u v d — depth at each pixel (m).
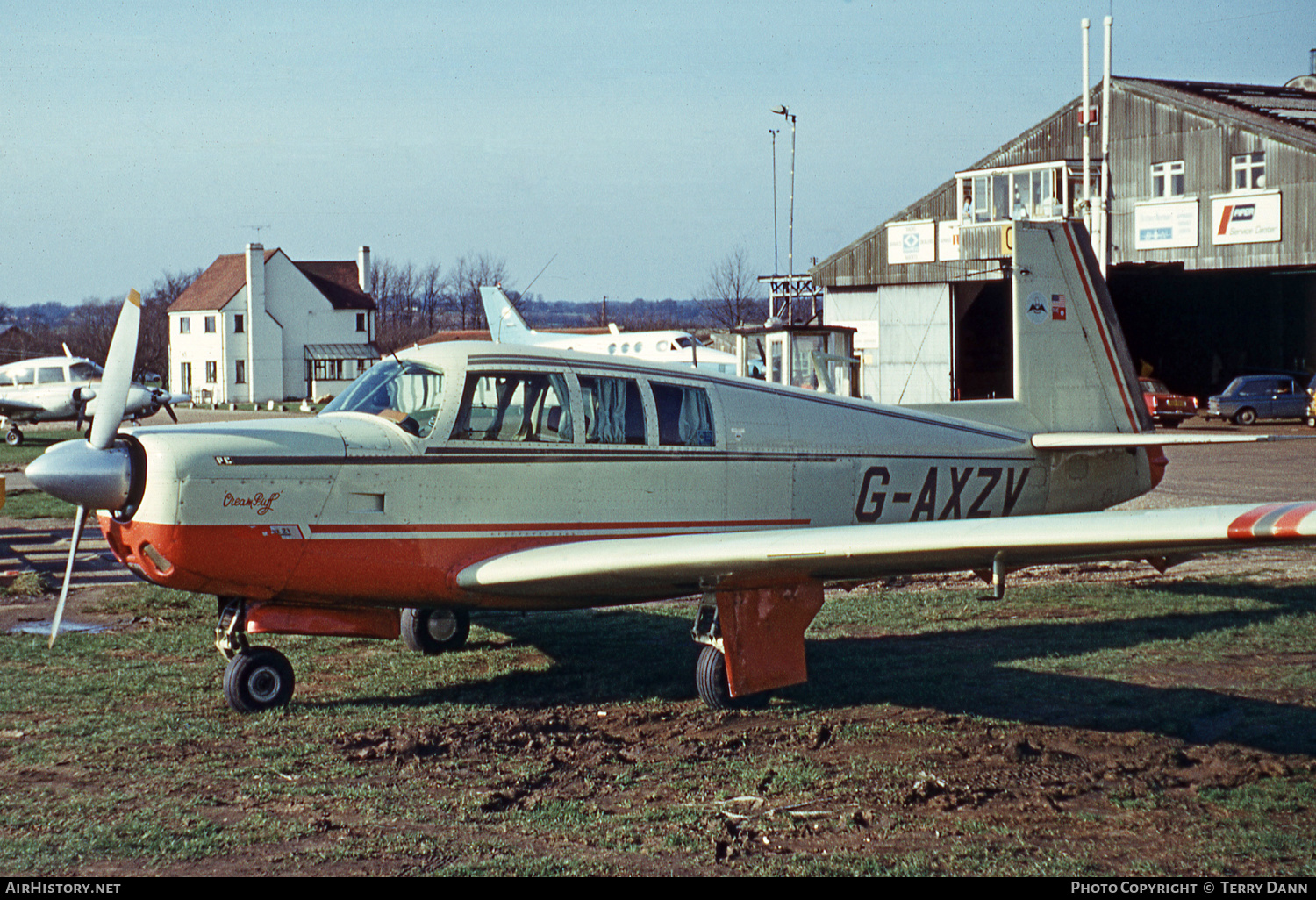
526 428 6.50
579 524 6.62
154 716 5.73
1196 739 5.48
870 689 6.42
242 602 6.09
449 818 4.40
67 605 8.60
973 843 4.21
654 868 3.96
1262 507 4.43
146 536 5.66
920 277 34.78
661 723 5.82
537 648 7.45
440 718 5.80
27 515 14.42
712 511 7.09
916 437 7.99
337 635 6.31
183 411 47.53
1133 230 31.97
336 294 63.50
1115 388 9.06
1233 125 29.67
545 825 4.34
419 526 6.16
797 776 4.93
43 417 28.14
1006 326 35.28
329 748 5.27
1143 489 9.27
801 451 7.43
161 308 78.25
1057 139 33.41
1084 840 4.25
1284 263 28.84
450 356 6.41
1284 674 6.65
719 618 6.04
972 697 6.22
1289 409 30.98
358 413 6.39
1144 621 8.15
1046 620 8.23
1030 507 8.62
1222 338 37.91
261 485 5.77
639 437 6.83
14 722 5.57
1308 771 5.04
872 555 5.34
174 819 4.31
